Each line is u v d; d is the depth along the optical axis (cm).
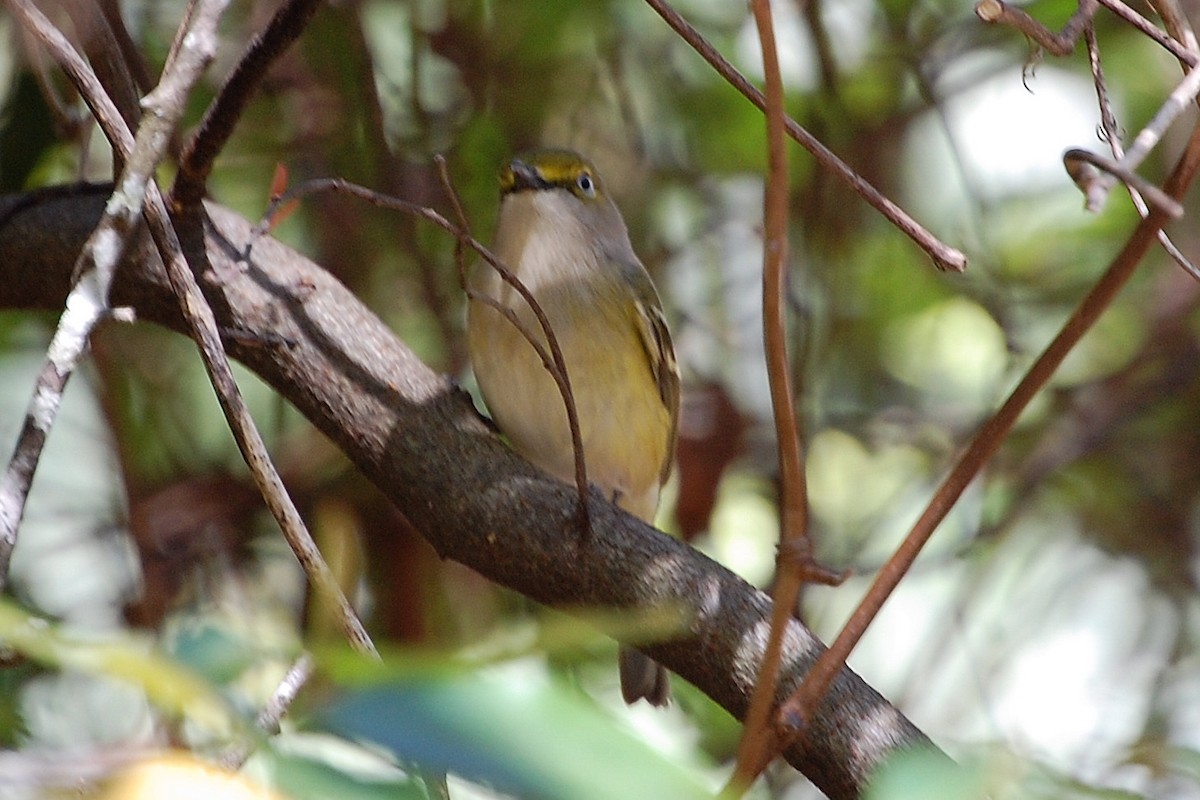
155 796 267
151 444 983
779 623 464
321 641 521
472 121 1039
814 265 1095
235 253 685
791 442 463
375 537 950
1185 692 1108
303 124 991
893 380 1180
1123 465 1168
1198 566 1161
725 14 1106
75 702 809
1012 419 507
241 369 1055
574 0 1028
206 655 305
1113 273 497
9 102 891
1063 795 374
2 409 1041
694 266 1143
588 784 268
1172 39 573
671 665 637
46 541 984
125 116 666
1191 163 533
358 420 669
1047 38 540
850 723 601
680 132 1120
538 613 940
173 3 983
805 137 555
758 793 893
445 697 282
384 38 1074
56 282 713
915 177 1172
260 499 960
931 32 1127
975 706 1081
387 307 1019
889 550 1136
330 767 287
